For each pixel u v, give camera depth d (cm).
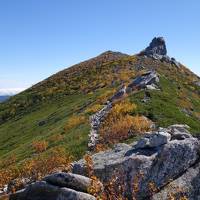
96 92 7756
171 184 1897
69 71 12494
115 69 10462
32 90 11594
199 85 9125
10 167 3612
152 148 2094
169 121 3872
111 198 1827
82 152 3253
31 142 5172
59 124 5706
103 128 3872
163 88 5656
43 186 1852
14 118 9381
